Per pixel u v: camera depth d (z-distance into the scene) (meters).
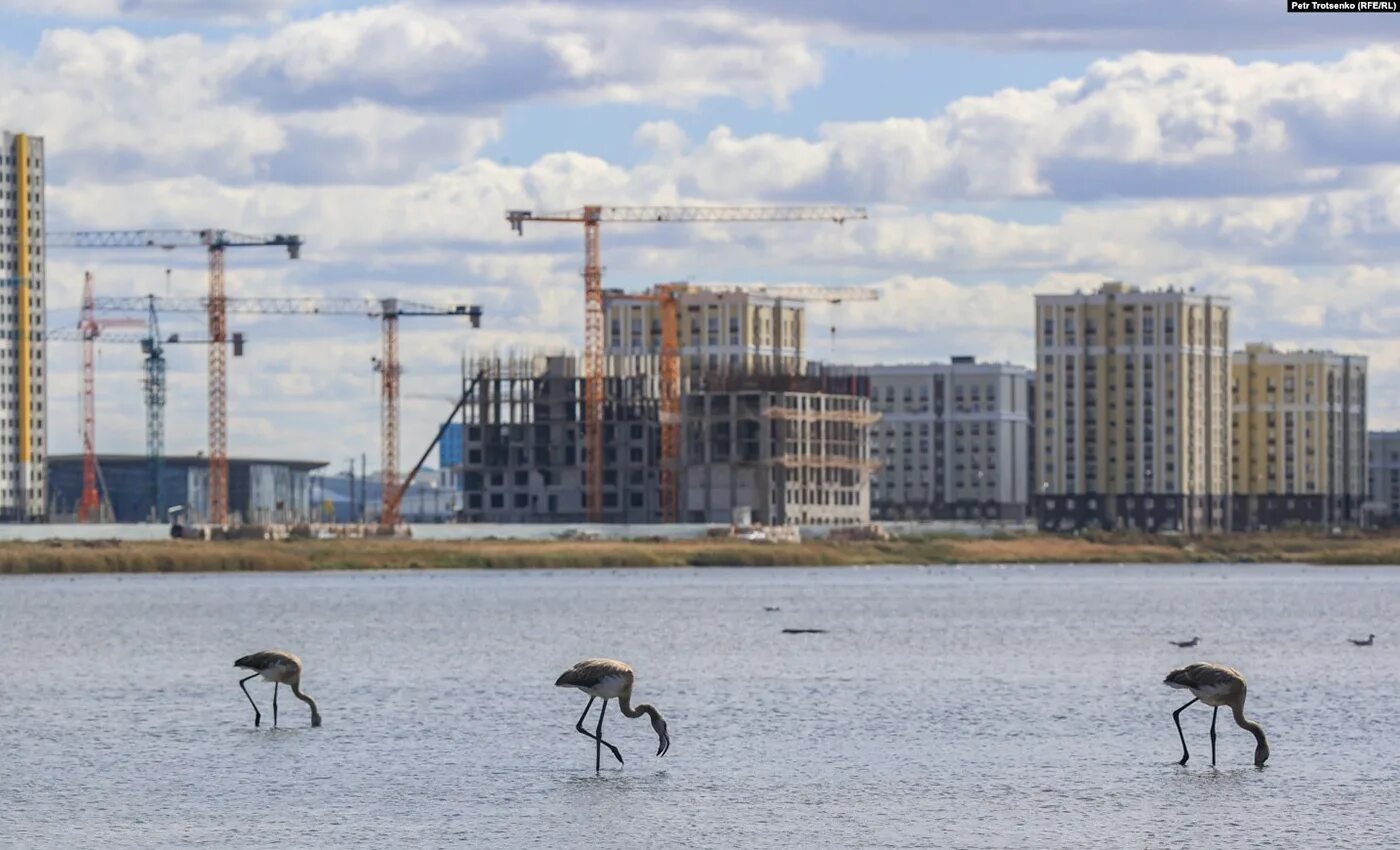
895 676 105.12
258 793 65.00
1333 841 57.38
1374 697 92.38
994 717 84.81
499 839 57.91
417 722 82.75
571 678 68.69
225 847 56.88
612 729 80.50
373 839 57.94
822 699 92.56
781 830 59.16
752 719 84.19
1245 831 58.72
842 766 70.44
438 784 66.75
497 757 72.62
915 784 66.69
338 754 73.31
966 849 56.66
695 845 57.25
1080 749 74.56
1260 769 69.44
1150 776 68.06
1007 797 64.19
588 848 56.81
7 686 100.19
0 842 57.56
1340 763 70.56
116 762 71.50
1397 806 62.31
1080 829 59.12
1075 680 102.44
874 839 57.91
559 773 68.94
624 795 64.62
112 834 58.62
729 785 66.56
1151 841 57.50
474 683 100.69
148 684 101.31
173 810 62.12
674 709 88.25
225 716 85.44
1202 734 78.56
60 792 65.19
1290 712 86.12
